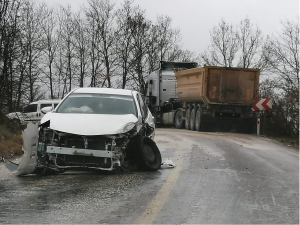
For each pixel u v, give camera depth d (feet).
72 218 19.54
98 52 117.70
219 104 74.38
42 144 28.68
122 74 123.03
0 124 55.98
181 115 87.92
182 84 85.30
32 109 74.49
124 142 28.94
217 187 26.66
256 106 72.08
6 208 20.95
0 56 63.67
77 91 34.88
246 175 31.07
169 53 138.31
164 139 57.88
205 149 46.21
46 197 23.16
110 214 20.30
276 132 76.54
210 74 74.38
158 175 29.91
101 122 29.09
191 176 29.91
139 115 32.17
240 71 75.31
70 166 28.27
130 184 26.68
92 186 25.98
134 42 125.29
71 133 27.86
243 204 22.81
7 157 38.47
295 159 41.16
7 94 66.85
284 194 25.32
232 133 73.82
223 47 126.62
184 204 22.41
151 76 100.07
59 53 111.45
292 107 75.82
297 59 85.35
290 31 86.99
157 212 20.79
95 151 27.78
